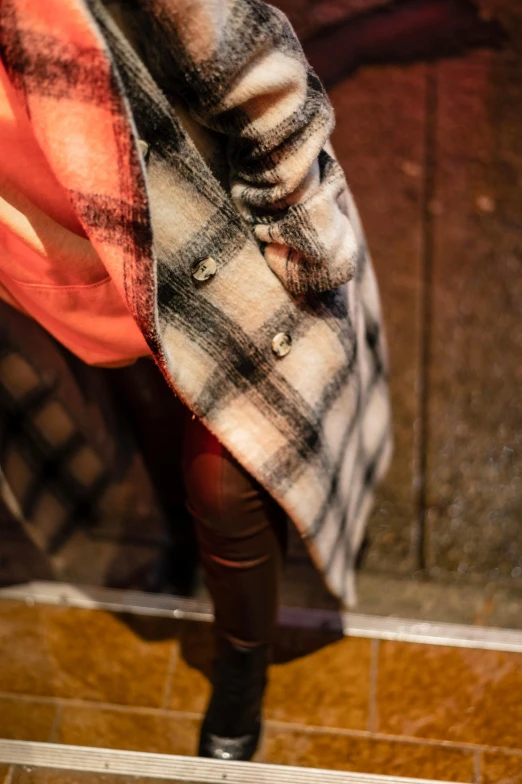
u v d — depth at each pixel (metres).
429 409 1.99
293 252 0.98
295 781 1.48
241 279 1.00
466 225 2.30
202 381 1.04
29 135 0.91
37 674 1.62
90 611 1.70
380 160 2.43
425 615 1.69
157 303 0.93
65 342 1.24
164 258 0.96
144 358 1.37
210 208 0.94
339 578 1.44
